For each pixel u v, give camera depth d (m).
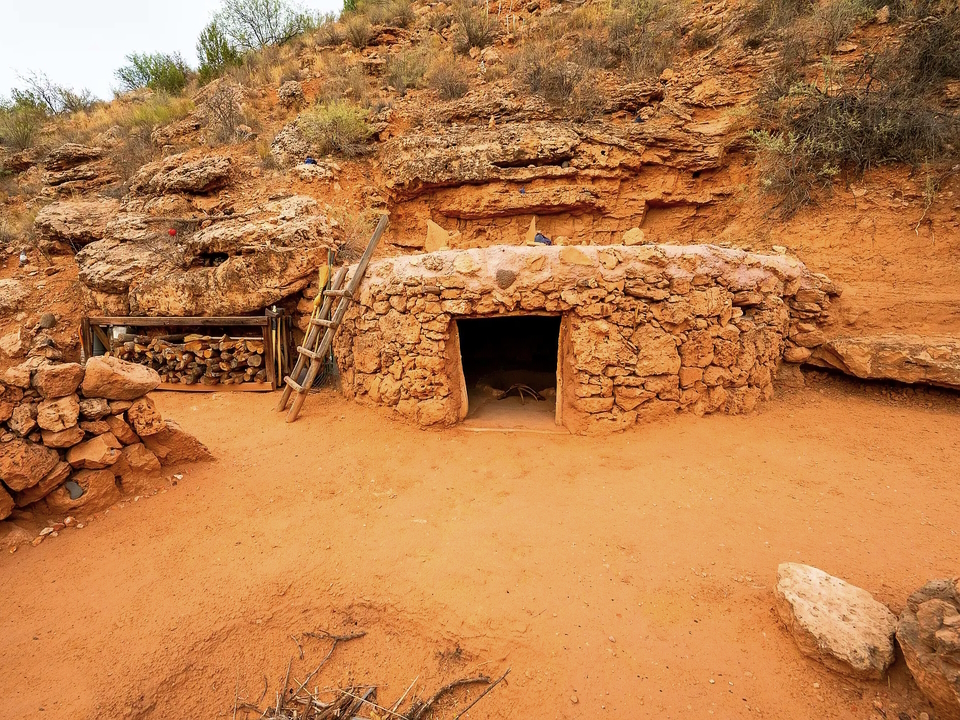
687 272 5.42
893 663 2.37
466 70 12.16
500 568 3.37
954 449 4.79
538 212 9.49
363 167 10.48
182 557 3.53
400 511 4.15
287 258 7.57
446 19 14.64
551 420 5.89
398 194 10.02
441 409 5.65
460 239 9.98
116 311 8.49
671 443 5.05
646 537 3.63
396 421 5.96
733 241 8.52
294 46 15.62
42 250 10.49
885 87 7.81
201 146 11.84
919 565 3.13
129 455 4.23
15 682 2.52
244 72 14.45
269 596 3.19
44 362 3.84
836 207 7.73
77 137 15.18
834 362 6.44
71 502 3.80
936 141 7.12
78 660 2.66
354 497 4.39
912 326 6.32
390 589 3.24
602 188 9.16
